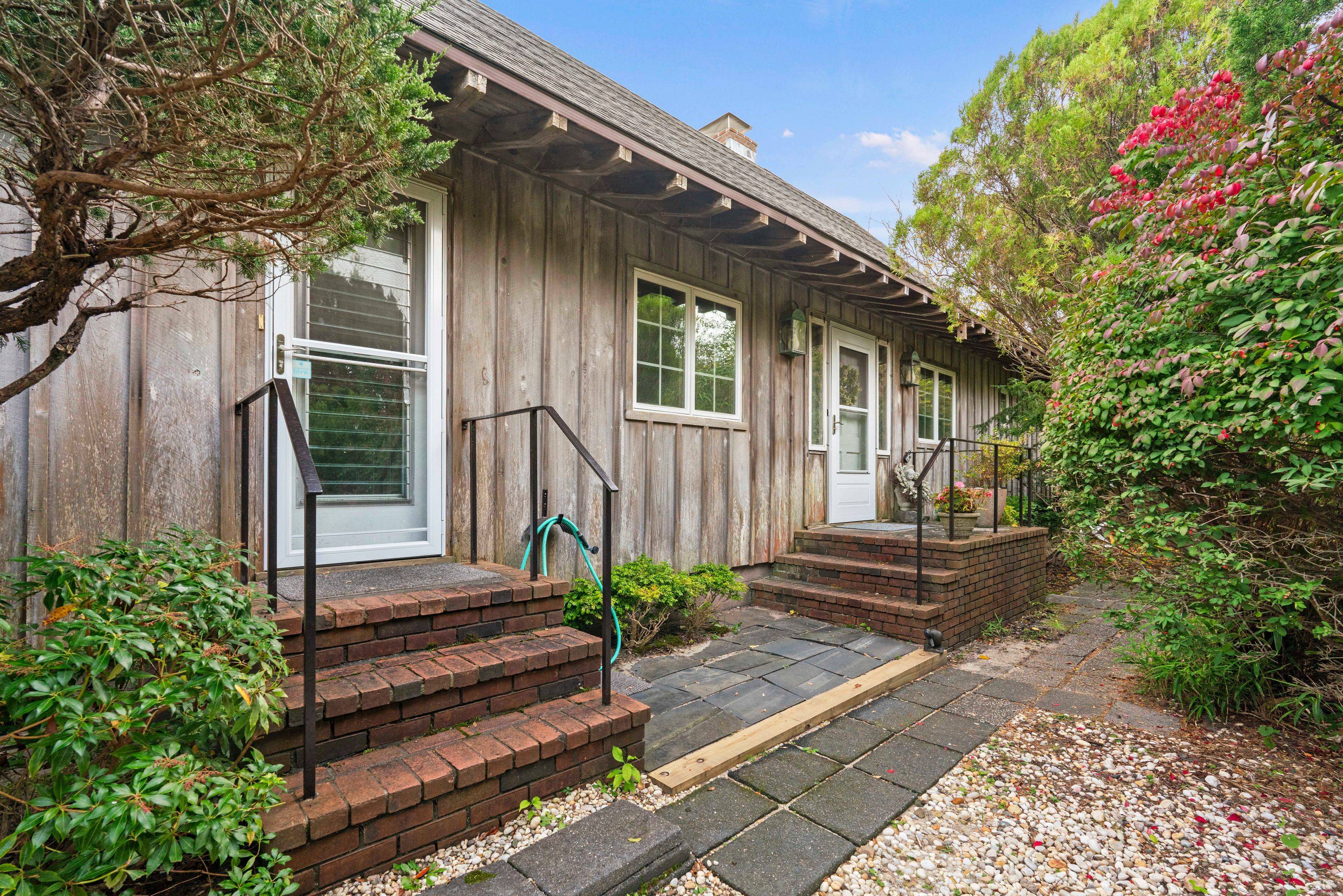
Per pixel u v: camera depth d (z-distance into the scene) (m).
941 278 5.61
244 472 2.49
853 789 2.33
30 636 2.05
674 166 3.50
